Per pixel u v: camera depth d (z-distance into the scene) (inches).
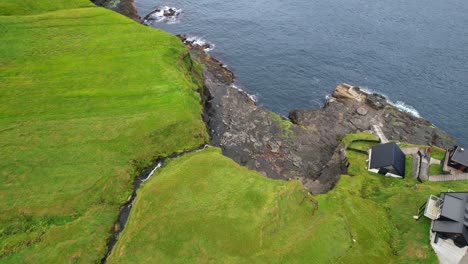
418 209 1974.7
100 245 1652.3
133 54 2775.6
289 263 1608.0
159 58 2743.6
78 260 1581.0
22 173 1876.2
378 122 2861.7
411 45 4101.9
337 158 2507.4
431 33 4333.2
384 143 2434.8
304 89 3435.0
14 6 3280.0
